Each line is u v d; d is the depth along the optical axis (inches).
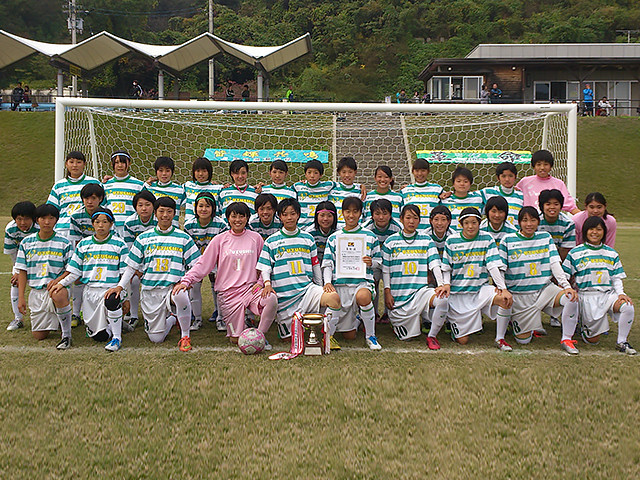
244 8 1964.8
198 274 161.0
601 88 1033.5
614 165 740.7
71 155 196.2
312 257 166.2
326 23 1716.3
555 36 1624.0
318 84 1502.2
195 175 201.2
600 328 157.6
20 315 178.1
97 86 1322.6
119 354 146.6
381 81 1556.3
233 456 93.1
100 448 96.0
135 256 159.8
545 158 202.5
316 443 97.3
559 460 92.1
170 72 885.2
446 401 114.0
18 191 662.5
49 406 111.4
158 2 1953.7
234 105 268.8
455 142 603.5
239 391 118.3
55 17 1515.7
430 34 1743.4
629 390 118.5
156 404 112.4
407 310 162.4
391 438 99.2
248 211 167.2
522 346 159.6
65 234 179.8
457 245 165.5
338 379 125.0
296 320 148.3
